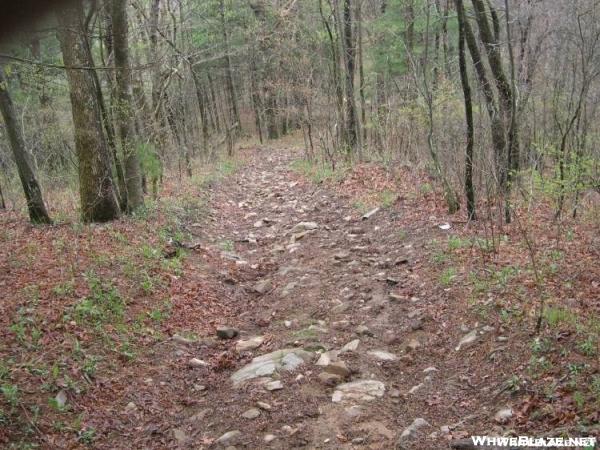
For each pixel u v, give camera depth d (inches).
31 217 410.3
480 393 195.6
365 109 767.1
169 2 745.0
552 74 518.6
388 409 197.9
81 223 407.8
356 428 186.4
